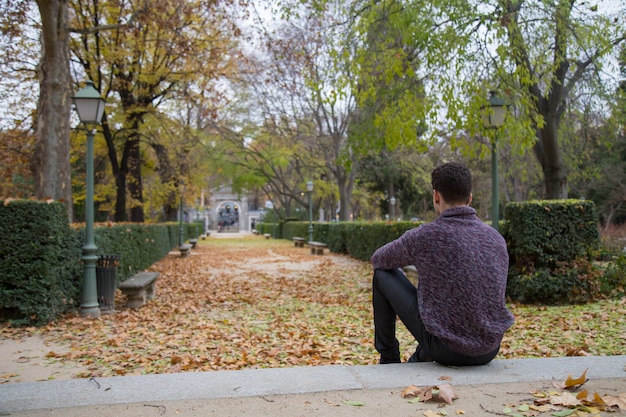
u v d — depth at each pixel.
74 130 19.00
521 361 3.19
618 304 7.86
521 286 8.41
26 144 16.62
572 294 8.27
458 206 2.91
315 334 6.46
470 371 2.97
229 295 10.34
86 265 7.98
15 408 2.55
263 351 5.50
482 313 2.76
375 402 2.57
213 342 6.06
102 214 38.62
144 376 3.03
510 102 9.89
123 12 16.33
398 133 10.32
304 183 39.75
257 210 89.06
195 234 44.47
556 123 14.05
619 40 11.93
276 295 10.32
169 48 16.89
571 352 4.81
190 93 19.50
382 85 12.16
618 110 13.75
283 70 24.81
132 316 7.94
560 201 8.63
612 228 28.67
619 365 3.12
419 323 2.95
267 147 37.28
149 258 16.67
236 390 2.77
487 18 9.81
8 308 7.44
